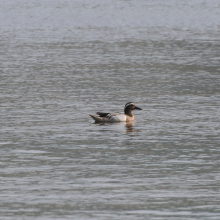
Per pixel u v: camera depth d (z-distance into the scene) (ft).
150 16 375.66
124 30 283.18
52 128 87.25
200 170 64.13
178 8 441.68
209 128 87.30
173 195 55.26
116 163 67.05
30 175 61.77
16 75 144.05
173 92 121.49
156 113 99.86
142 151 73.10
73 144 76.89
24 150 73.31
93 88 126.41
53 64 165.27
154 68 158.30
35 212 50.67
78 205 52.42
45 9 432.66
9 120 92.73
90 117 96.58
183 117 96.12
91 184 58.70
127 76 144.15
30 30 282.36
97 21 338.75
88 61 172.35
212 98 114.21
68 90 123.54
